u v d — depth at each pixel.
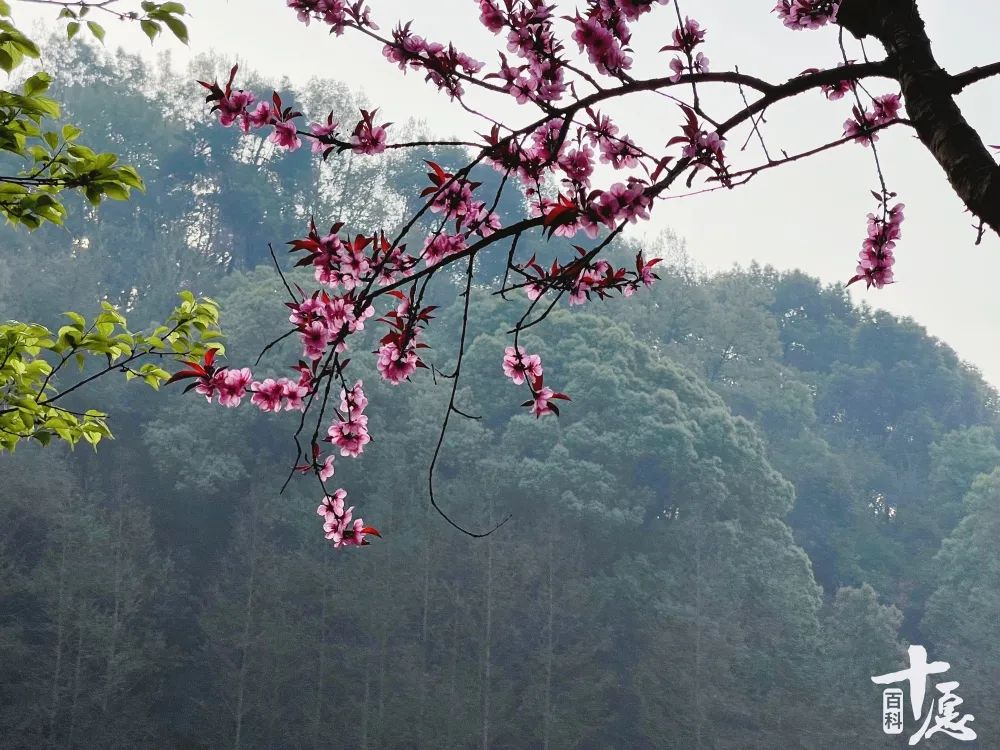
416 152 84.75
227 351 53.12
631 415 54.47
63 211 4.53
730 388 84.62
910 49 2.51
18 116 4.51
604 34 2.65
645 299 85.56
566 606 44.59
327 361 3.61
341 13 3.08
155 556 43.47
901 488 83.38
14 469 41.91
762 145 2.51
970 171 2.31
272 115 3.17
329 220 80.94
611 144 2.95
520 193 67.19
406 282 3.02
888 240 3.10
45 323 56.38
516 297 60.50
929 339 105.00
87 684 37.41
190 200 80.12
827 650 52.16
